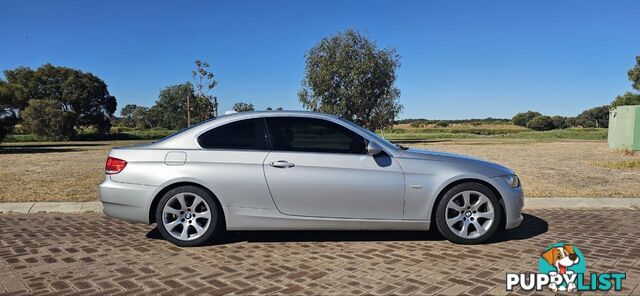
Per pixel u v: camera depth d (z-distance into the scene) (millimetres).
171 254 5055
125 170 5352
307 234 5875
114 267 4605
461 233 5324
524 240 5590
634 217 7047
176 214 5340
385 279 4211
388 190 5223
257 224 5270
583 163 15016
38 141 57312
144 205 5285
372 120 39812
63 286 4066
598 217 7047
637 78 44281
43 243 5547
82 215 7363
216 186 5223
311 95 39625
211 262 4762
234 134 5430
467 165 5375
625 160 15906
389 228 5316
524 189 9414
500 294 3842
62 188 9789
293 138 5383
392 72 39531
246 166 5250
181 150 5359
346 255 4977
